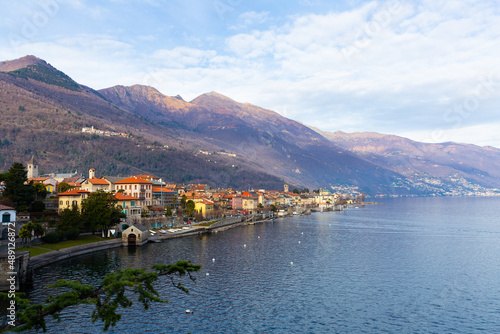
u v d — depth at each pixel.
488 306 70.06
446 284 84.00
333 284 83.12
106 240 124.75
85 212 127.06
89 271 87.50
